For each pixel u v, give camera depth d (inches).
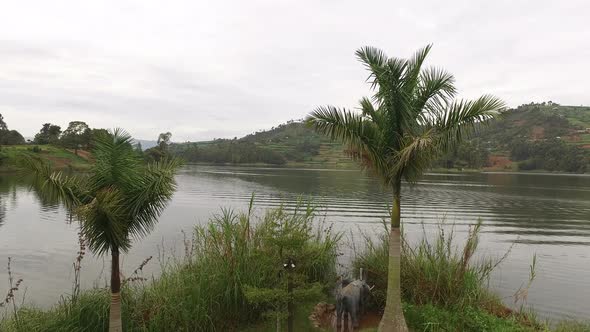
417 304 362.3
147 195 249.3
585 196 1825.8
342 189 2068.2
